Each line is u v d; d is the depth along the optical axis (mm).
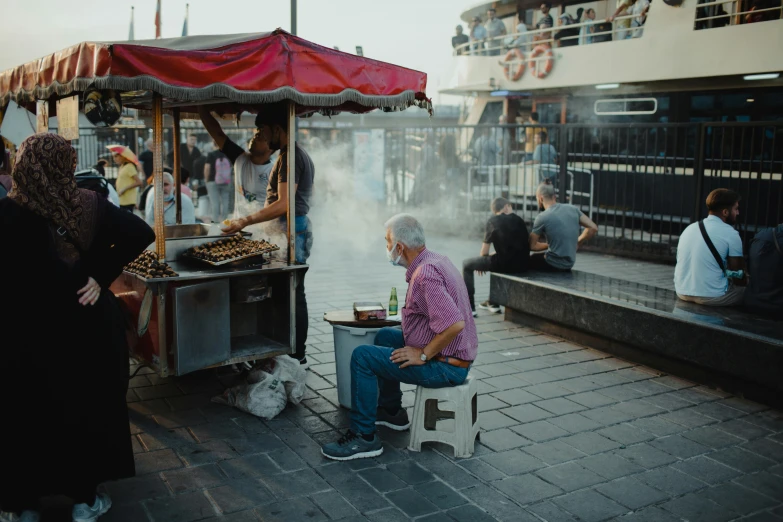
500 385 4887
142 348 4133
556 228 6754
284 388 4348
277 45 3848
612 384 4926
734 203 5352
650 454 3793
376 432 3871
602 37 11492
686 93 10273
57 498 3201
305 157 4844
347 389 4305
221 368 5082
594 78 10953
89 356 2789
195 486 3348
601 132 11086
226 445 3820
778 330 4609
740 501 3289
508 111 12914
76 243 2734
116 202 6102
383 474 3512
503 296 6648
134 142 15297
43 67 4145
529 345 5891
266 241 4734
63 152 2654
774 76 9188
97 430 2820
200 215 13453
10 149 5664
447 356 3646
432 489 3361
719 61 9484
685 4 9781
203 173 13297
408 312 3652
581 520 3098
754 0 9359
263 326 4613
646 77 10281
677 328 4969
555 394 4715
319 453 3738
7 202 2635
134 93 4445
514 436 4012
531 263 6934
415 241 3605
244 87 3764
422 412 3736
